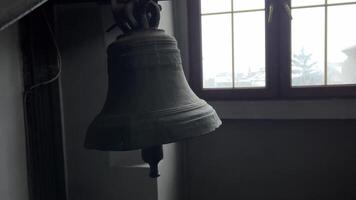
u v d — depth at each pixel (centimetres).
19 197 210
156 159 149
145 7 142
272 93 331
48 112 239
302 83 329
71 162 269
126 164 271
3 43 200
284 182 336
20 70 215
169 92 145
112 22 254
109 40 256
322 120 322
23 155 215
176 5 341
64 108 264
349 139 320
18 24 214
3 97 199
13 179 206
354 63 318
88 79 259
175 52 151
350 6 313
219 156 347
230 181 347
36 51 226
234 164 345
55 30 253
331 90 320
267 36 328
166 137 133
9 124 204
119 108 145
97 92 259
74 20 256
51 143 243
